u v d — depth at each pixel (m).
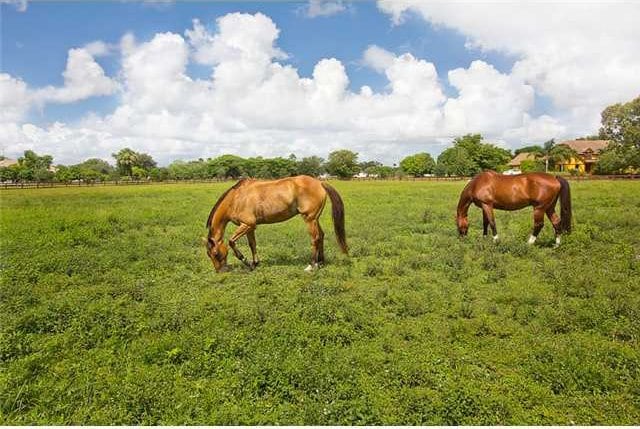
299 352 4.57
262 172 87.19
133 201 25.33
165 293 6.96
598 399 3.78
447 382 4.00
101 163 111.56
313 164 87.62
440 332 5.24
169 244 10.81
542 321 5.38
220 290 7.14
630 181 39.53
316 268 8.20
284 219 8.38
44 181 66.88
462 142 75.00
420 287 7.00
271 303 6.31
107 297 6.53
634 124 53.25
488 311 5.84
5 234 11.84
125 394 3.82
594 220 12.41
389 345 4.82
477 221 13.72
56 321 5.55
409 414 3.58
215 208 8.30
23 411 3.76
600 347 4.62
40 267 8.17
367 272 7.91
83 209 19.58
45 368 4.43
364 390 3.90
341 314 5.65
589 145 75.50
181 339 4.88
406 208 18.00
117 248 10.24
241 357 4.60
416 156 93.56
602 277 6.99
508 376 4.16
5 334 5.11
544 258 8.48
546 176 9.56
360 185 43.09
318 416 3.53
